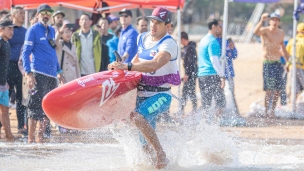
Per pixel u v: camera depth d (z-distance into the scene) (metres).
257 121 32.22
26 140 25.53
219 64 29.66
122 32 30.55
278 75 33.62
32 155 21.62
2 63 24.97
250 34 105.62
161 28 18.50
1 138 26.02
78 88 18.70
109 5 37.53
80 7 36.12
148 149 19.20
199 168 18.97
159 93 18.89
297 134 27.67
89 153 22.09
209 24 30.28
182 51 34.72
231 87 32.19
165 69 18.66
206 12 167.62
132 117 18.66
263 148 23.39
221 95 30.12
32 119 24.61
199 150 20.05
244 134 27.38
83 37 30.42
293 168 19.22
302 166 19.66
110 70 19.52
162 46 18.38
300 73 35.44
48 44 24.59
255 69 62.88
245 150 22.81
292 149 23.23
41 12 24.38
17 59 27.56
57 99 18.53
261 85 51.94
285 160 20.84
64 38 28.36
